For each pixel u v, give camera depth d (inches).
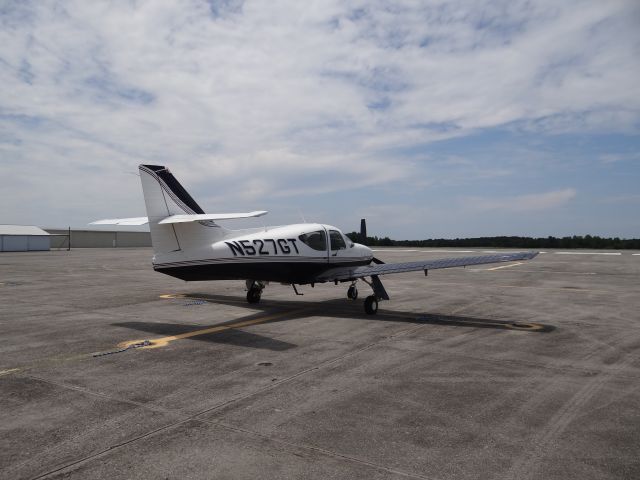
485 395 199.9
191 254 384.2
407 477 131.6
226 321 377.4
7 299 503.2
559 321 379.6
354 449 148.7
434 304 477.7
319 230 448.8
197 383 214.8
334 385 212.5
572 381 219.8
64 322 370.0
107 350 278.1
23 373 229.9
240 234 412.5
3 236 1995.6
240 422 169.6
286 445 151.3
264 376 226.1
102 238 2807.6
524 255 384.8
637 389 208.5
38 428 163.8
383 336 320.2
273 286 655.1
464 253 1696.6
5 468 135.3
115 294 549.6
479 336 320.8
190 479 129.9
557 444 152.9
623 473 134.4
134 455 143.8
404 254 1617.9
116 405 186.2
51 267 1002.7
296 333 330.3
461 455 145.0
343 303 482.6
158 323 367.6
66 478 129.9
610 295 549.3
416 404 188.9
